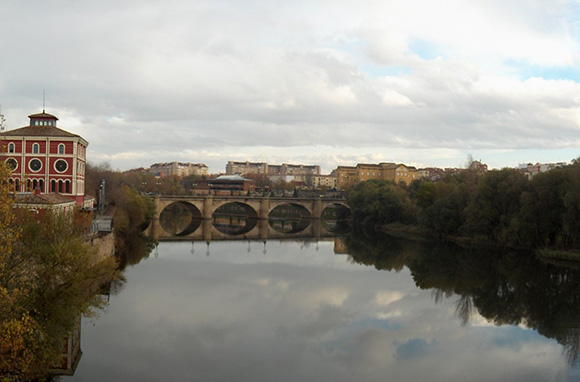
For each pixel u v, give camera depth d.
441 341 54.06
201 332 54.69
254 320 59.94
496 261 103.50
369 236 158.62
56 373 42.38
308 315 62.81
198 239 143.00
